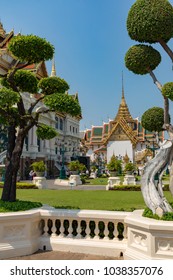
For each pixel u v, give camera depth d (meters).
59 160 58.12
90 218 6.96
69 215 7.09
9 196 8.21
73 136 70.62
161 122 7.55
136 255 6.00
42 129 10.07
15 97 7.27
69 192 19.95
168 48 7.22
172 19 6.88
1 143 35.97
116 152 70.19
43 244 7.17
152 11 6.80
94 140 85.00
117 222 6.80
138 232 6.09
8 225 6.57
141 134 73.69
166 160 6.77
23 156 43.25
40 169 26.25
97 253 6.73
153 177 6.71
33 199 15.08
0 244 6.45
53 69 64.38
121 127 70.81
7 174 8.30
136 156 67.62
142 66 7.24
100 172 56.59
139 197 16.27
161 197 6.59
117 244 6.67
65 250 6.98
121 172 45.47
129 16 7.24
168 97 6.65
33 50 7.81
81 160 51.72
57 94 7.94
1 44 43.06
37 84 9.41
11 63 42.34
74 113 7.95
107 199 15.12
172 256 5.56
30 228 6.86
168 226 5.57
